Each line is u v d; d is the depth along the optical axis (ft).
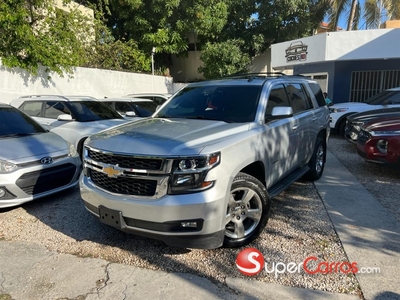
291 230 13.33
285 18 65.72
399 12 63.16
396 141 19.38
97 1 60.23
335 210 15.29
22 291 9.82
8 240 13.02
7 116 19.47
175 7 60.03
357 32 43.42
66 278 10.43
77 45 40.63
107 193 11.05
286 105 16.31
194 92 16.22
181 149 10.16
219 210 10.30
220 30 63.67
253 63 72.54
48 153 16.85
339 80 48.44
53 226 14.25
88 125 24.30
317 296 9.36
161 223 10.01
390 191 18.01
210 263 11.16
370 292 9.43
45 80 36.01
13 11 31.07
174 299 9.36
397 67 45.73
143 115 32.78
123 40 66.23
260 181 12.89
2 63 30.68
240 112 13.89
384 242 12.17
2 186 14.93
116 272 10.71
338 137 36.86
